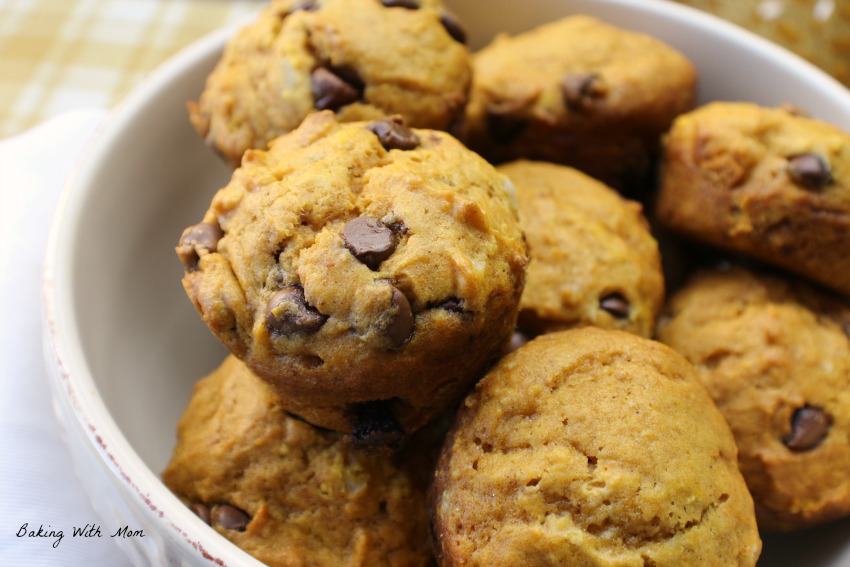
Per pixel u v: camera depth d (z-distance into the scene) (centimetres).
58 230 28
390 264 24
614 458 24
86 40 44
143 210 31
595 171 33
